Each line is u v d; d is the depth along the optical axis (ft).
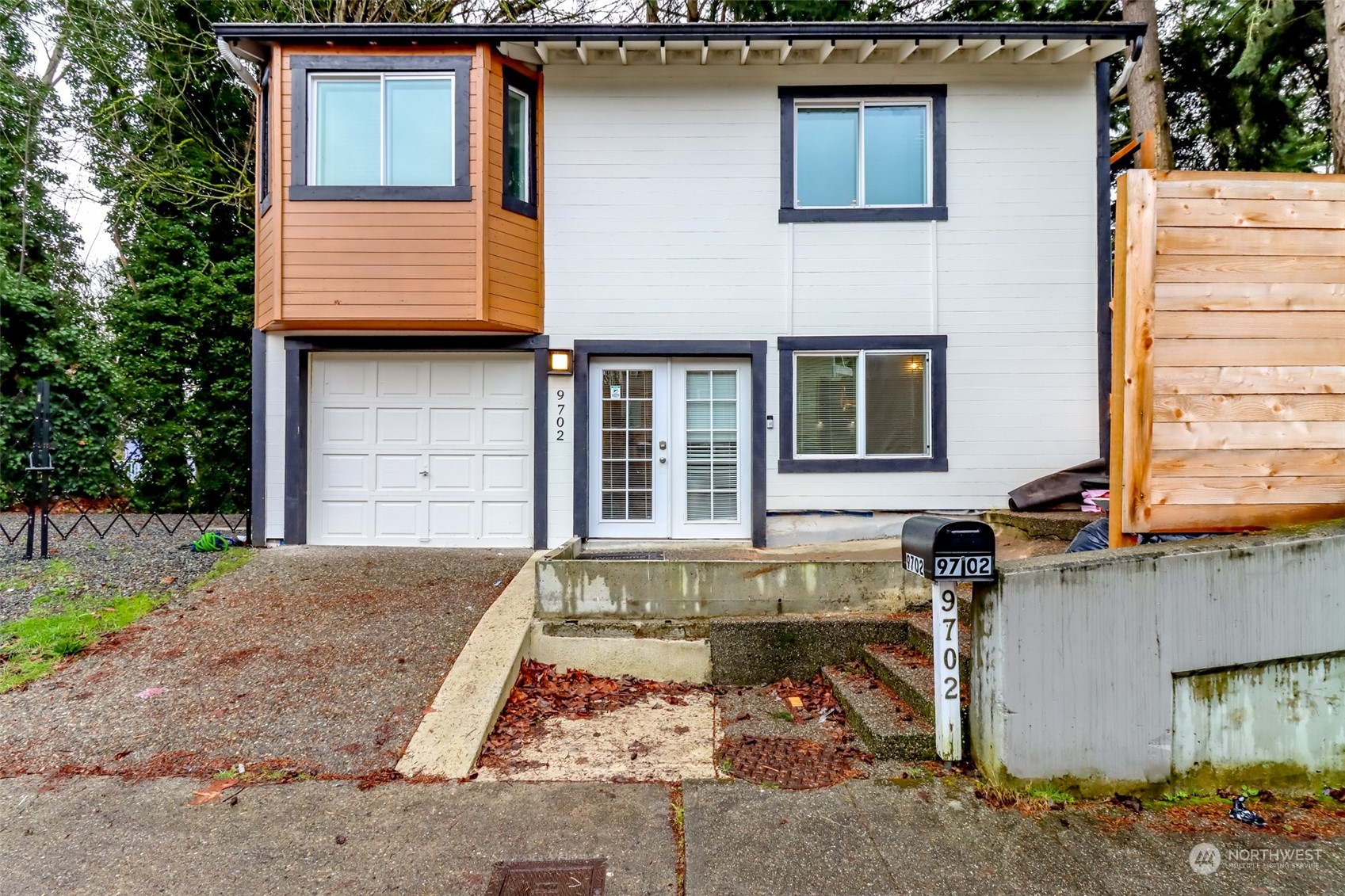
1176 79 32.65
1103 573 8.57
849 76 20.95
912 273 20.97
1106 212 20.77
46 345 29.60
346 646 12.96
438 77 19.56
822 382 21.31
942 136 20.84
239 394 31.83
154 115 35.19
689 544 21.03
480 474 21.63
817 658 12.90
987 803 8.45
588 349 21.08
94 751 9.58
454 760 9.51
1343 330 9.66
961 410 20.93
